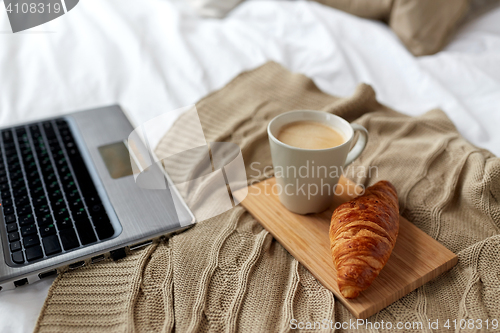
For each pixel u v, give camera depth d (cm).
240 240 49
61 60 96
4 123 76
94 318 40
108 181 56
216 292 43
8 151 62
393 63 97
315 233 50
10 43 99
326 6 119
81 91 87
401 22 102
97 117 73
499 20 105
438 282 45
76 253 45
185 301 41
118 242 46
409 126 71
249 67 96
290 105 78
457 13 101
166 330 38
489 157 60
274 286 43
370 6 109
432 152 62
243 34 110
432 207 53
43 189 54
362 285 39
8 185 55
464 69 91
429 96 86
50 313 40
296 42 107
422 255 46
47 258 44
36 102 83
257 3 121
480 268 44
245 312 41
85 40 102
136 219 50
